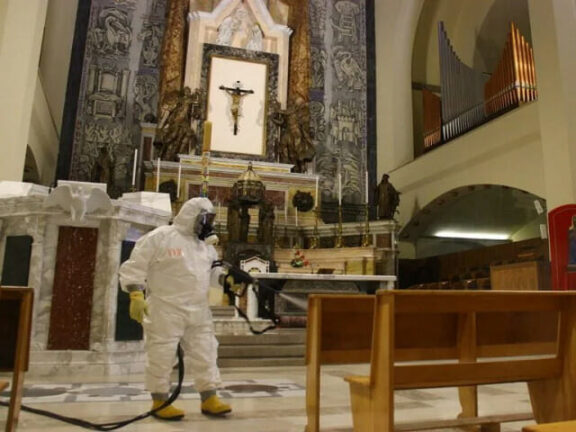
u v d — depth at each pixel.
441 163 11.82
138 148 13.13
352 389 2.67
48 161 12.00
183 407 3.59
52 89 12.72
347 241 11.65
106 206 4.93
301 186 12.55
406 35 14.41
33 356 4.72
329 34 15.27
